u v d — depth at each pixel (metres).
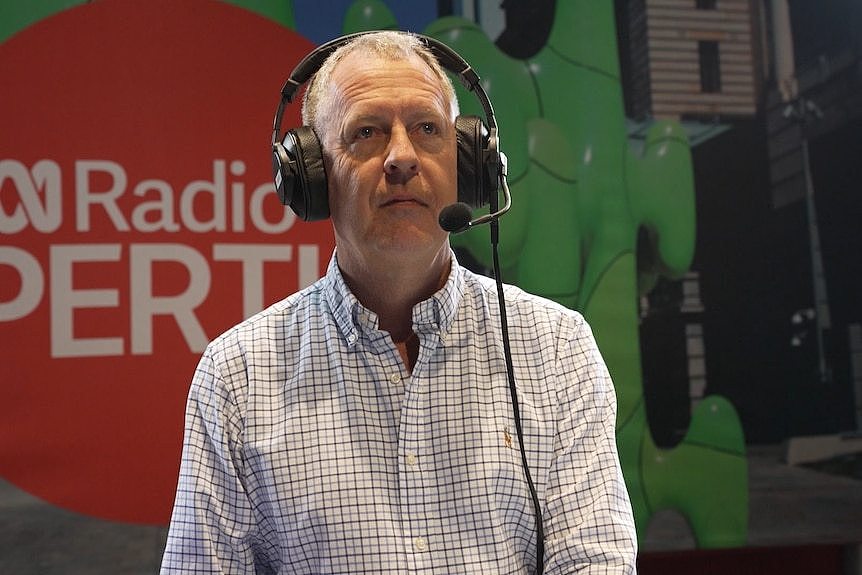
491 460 1.20
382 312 1.27
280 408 1.23
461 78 1.30
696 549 2.54
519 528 1.21
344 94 1.18
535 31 2.53
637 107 2.57
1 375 2.26
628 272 2.55
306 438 1.21
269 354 1.26
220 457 1.21
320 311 1.27
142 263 2.35
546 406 1.24
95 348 2.31
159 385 2.35
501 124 2.50
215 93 2.40
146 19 2.36
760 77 2.62
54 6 2.31
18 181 2.28
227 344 1.27
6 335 2.26
